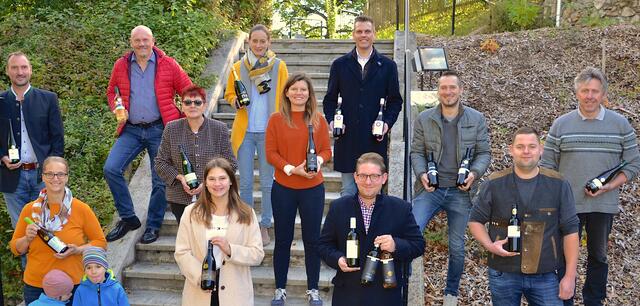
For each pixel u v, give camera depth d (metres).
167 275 4.93
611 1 8.99
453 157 4.45
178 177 4.52
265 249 5.07
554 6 9.53
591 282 4.29
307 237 4.48
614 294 4.80
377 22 12.20
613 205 4.19
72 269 4.18
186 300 3.83
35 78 6.91
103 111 6.75
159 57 5.18
